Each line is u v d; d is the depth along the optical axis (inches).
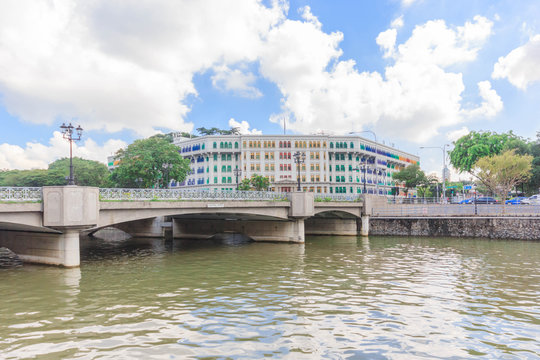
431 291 681.6
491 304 597.0
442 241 1562.5
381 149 4143.7
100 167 3425.2
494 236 1614.2
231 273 855.1
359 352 410.6
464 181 4869.6
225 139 3548.2
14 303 598.5
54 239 896.9
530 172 2364.7
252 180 2918.3
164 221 1764.3
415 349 419.8
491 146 2662.4
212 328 484.1
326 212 1768.0
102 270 888.9
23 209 762.2
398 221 1801.2
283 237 1494.8
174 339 446.9
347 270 891.4
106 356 399.5
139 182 2511.1
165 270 892.6
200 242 1556.3
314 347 423.5
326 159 3575.3
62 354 404.8
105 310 562.3
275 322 507.8
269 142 3555.6
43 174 3331.7
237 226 1590.8
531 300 621.9
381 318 525.3
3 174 3988.7
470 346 429.1
